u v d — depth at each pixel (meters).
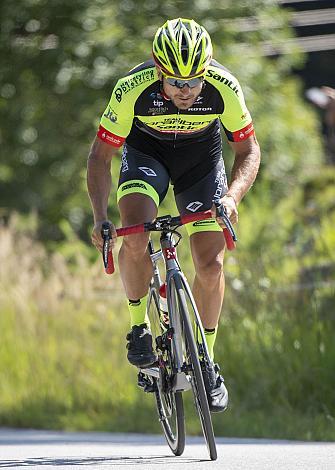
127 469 11.19
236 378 20.05
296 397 18.94
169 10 41.75
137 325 12.74
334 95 26.42
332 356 18.70
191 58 11.33
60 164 42.84
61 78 41.22
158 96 12.09
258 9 42.44
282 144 41.56
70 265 27.75
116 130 12.22
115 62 40.59
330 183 28.86
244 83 41.03
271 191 40.03
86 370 23.77
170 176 12.96
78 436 18.95
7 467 11.80
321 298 19.81
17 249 26.61
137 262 12.37
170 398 12.66
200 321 11.80
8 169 43.81
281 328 19.86
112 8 41.75
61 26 42.56
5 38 43.56
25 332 24.72
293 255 22.05
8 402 23.70
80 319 24.61
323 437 15.98
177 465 11.44
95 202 12.06
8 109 43.56
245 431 17.61
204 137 12.71
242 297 20.97
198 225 12.38
